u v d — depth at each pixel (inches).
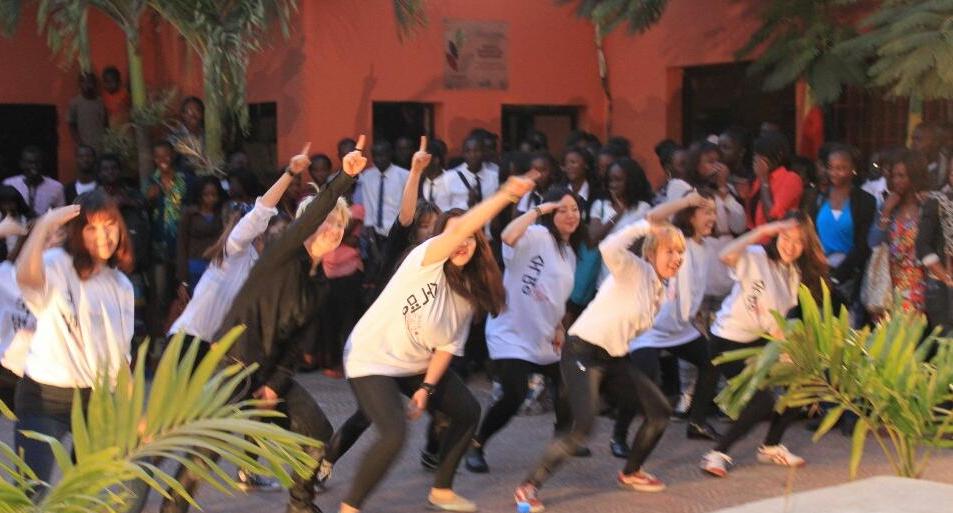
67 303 215.9
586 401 267.4
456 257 243.8
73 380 216.4
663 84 558.6
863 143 494.0
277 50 525.7
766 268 306.7
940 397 211.8
